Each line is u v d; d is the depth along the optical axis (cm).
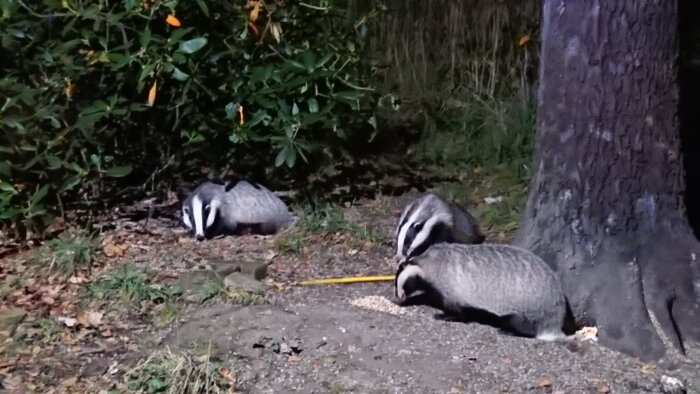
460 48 895
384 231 659
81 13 625
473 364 509
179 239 645
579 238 546
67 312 549
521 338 534
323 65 663
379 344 521
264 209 658
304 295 571
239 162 704
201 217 645
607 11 529
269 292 573
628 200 541
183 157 700
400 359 510
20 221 621
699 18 738
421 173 757
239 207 655
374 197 715
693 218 639
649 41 530
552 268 550
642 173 540
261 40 660
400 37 898
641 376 509
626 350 528
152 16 634
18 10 634
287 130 657
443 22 913
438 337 530
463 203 711
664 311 536
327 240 643
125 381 494
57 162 618
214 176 706
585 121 539
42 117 621
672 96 539
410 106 834
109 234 639
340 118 682
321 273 605
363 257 627
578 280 545
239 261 606
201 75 655
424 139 802
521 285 535
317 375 498
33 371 505
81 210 661
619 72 532
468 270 545
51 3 624
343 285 588
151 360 504
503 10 900
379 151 777
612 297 538
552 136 550
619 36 529
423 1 919
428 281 554
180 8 647
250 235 655
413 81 866
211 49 654
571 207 547
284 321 534
